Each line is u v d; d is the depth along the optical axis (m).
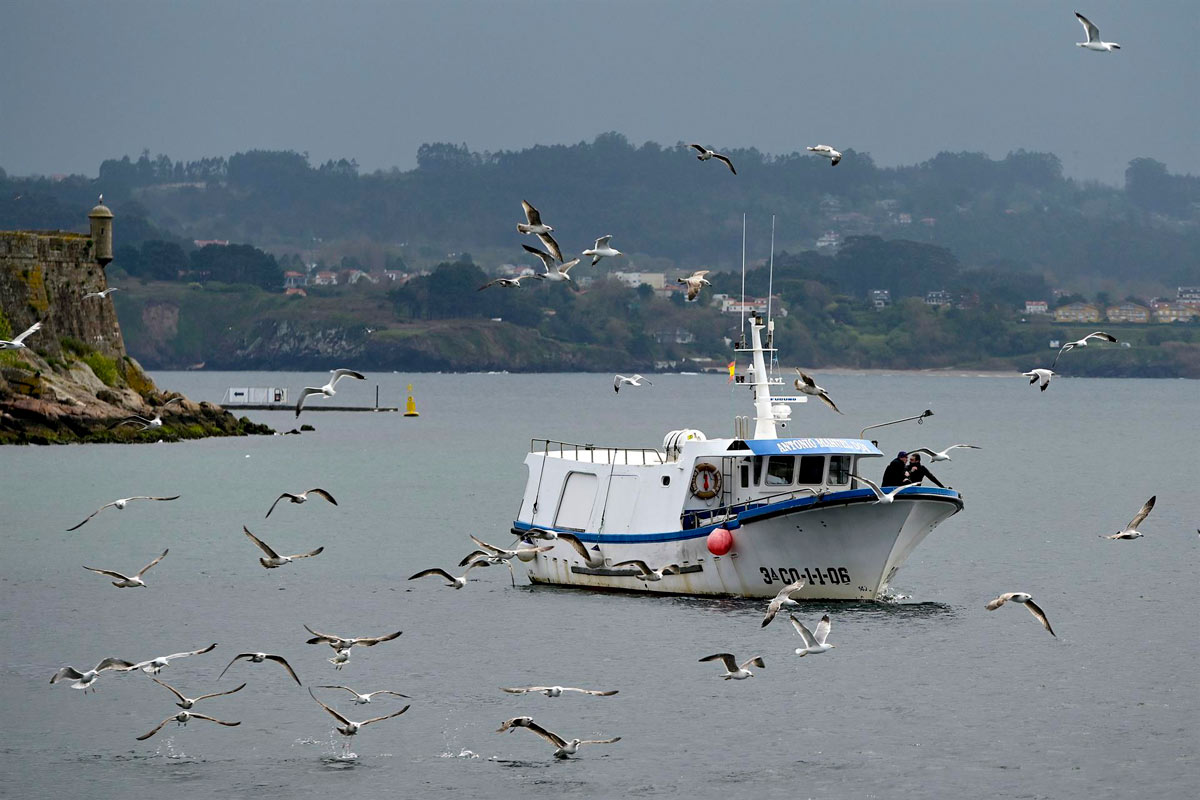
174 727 40.34
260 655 34.06
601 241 39.03
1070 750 38.19
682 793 35.44
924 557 68.69
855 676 44.94
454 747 38.72
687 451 55.00
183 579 62.06
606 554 57.19
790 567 53.28
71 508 87.25
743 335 58.47
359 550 71.31
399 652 48.19
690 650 47.78
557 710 41.62
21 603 56.19
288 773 36.88
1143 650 48.34
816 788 35.69
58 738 39.44
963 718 40.84
